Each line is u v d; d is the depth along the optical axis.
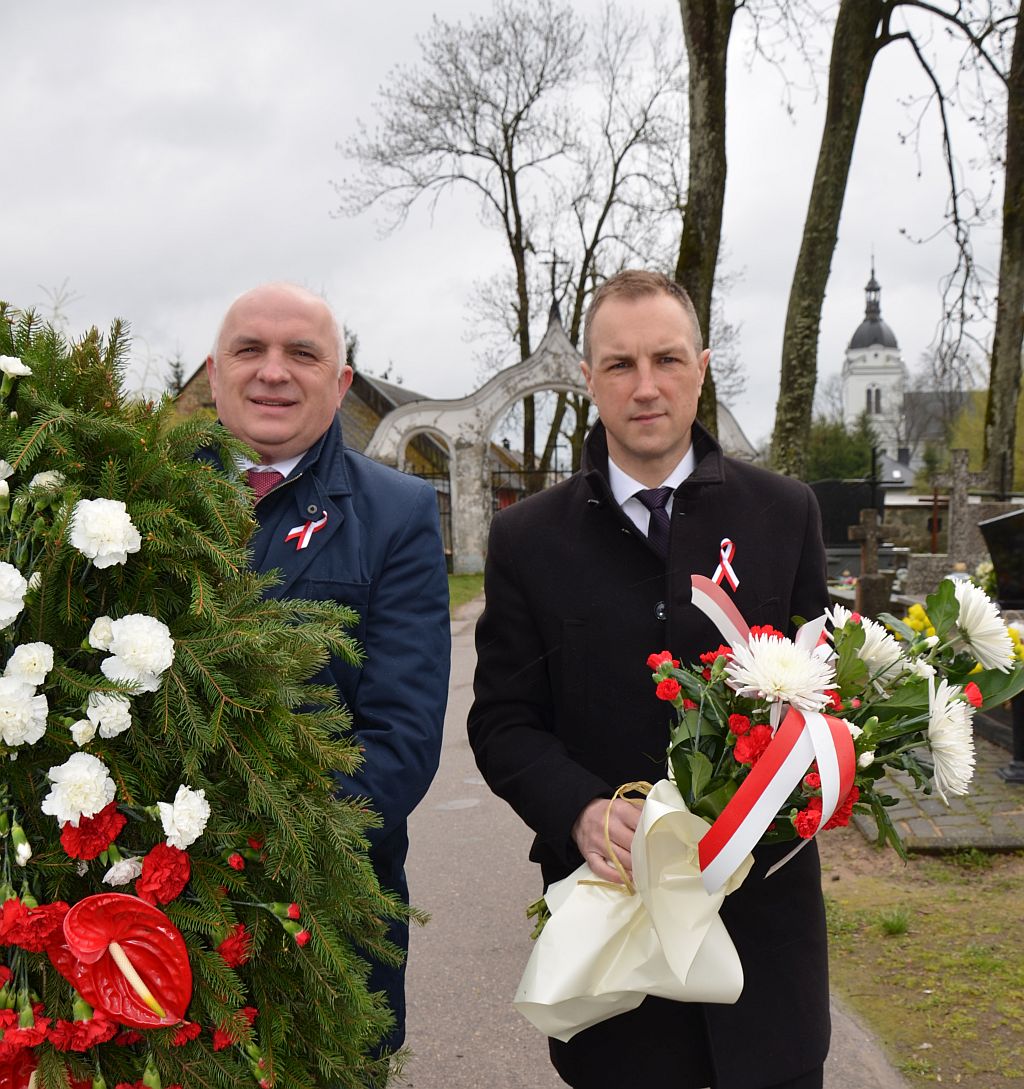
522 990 1.79
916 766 1.81
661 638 2.10
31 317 1.86
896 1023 3.20
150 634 1.60
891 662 1.85
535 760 2.07
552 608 2.15
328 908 1.77
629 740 2.10
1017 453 26.50
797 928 2.01
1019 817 4.88
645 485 2.20
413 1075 3.12
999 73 12.82
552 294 28.55
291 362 2.13
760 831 1.63
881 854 4.62
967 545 14.72
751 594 2.10
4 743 1.55
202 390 19.16
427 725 2.04
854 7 10.34
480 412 23.84
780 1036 1.94
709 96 10.43
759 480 2.22
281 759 1.71
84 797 1.53
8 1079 1.56
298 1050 1.77
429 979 3.73
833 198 10.55
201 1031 1.67
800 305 10.70
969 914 3.94
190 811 1.58
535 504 2.26
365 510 2.18
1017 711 5.49
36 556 1.65
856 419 41.81
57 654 1.65
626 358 2.07
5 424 1.73
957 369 14.32
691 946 1.71
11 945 1.55
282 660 1.71
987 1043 3.05
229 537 1.75
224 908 1.65
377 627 2.12
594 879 1.89
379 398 39.16
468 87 26.11
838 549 15.76
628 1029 2.00
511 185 28.12
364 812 1.83
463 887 4.61
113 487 1.70
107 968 1.55
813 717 1.67
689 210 10.65
